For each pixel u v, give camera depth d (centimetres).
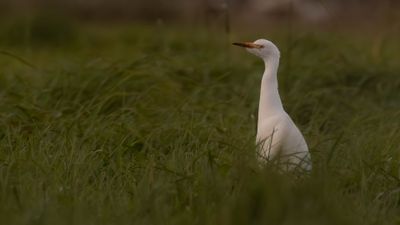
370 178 1236
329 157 1236
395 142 1419
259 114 1305
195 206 1108
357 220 1052
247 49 1336
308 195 1023
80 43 3044
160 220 1052
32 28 3112
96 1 4231
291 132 1254
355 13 3959
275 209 984
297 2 4062
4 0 3938
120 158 1285
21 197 1131
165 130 1435
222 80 1958
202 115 1567
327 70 1958
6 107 1560
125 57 2162
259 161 1220
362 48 2356
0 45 2955
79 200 1129
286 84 1884
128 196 1177
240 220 1000
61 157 1302
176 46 2550
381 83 1919
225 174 1186
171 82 1734
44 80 1817
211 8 2523
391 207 1179
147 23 4094
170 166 1257
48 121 1490
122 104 1595
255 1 4225
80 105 1578
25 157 1294
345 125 1645
